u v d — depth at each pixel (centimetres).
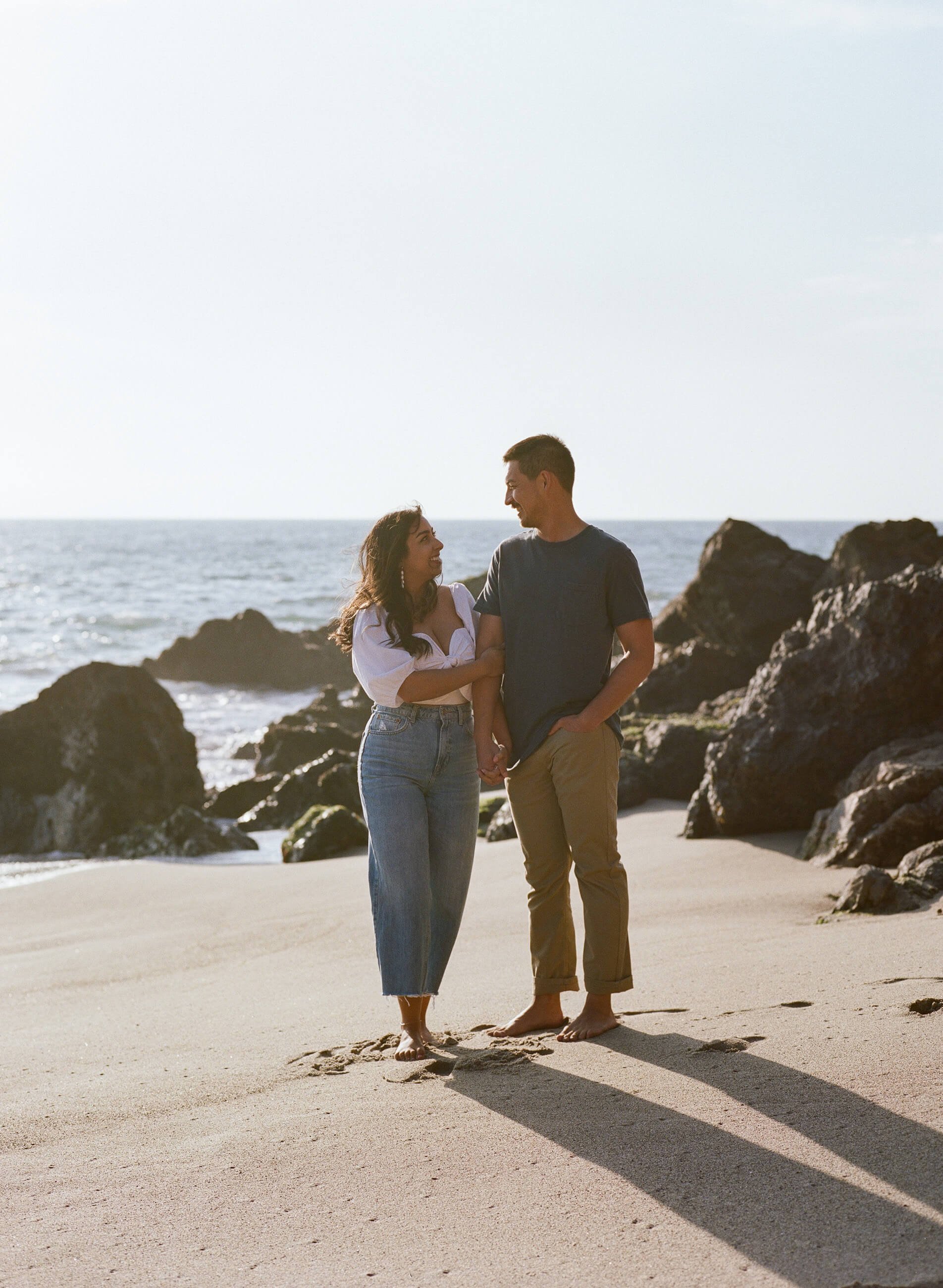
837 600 977
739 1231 238
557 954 411
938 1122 277
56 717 1326
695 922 614
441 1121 316
